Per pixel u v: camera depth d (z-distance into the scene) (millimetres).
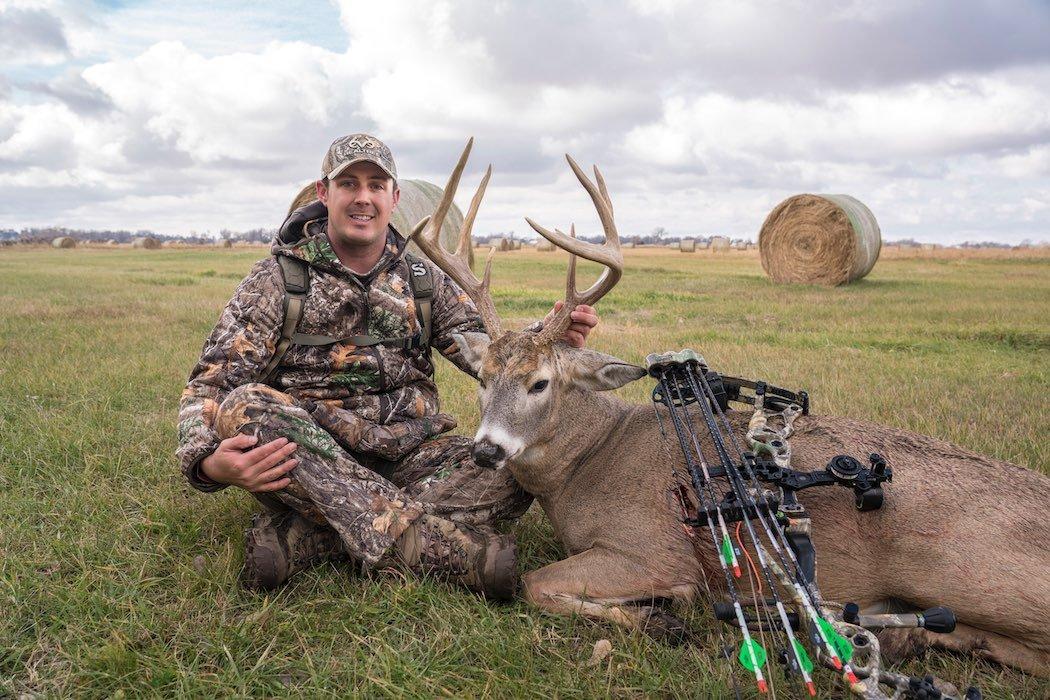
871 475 3271
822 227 22125
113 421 6203
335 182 4152
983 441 5543
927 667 3178
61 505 4543
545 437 4090
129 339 10453
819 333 11578
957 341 10977
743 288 20656
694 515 3568
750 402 4078
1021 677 3113
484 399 4160
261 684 2971
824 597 3500
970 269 31578
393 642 3285
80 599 3465
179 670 2994
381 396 4340
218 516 4426
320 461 3662
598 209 4449
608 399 4398
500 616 3533
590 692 2949
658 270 30438
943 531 3279
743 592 3646
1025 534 3195
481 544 3672
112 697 2887
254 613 3385
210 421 3773
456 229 18891
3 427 6043
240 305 4062
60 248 68875
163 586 3715
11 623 3309
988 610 3170
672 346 9992
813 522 3477
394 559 3682
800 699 2867
